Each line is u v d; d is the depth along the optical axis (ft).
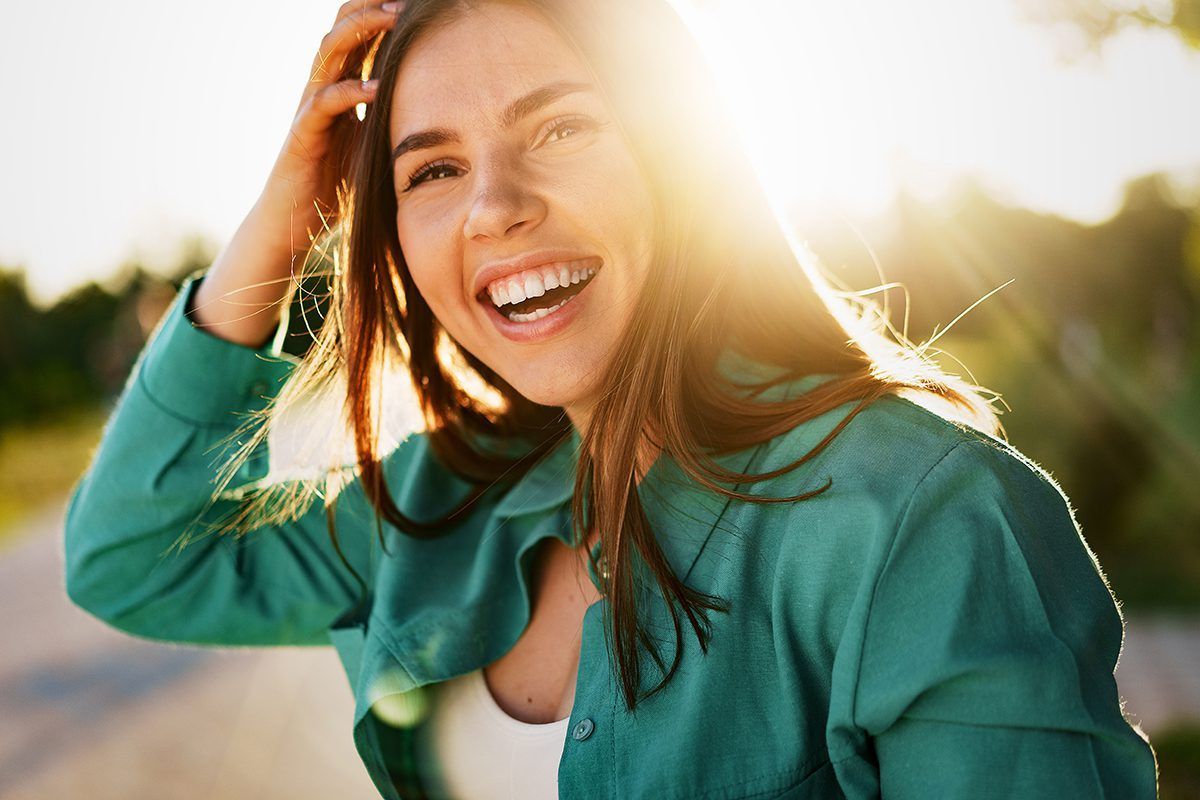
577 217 4.68
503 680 5.48
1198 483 28.37
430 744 5.50
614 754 4.51
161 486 6.47
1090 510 29.35
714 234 4.75
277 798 15.44
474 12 4.77
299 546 6.66
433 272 5.08
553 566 5.58
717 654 4.35
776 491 4.48
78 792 16.55
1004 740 3.71
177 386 6.40
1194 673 20.22
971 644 3.77
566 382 4.86
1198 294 31.27
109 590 6.67
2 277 94.89
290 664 24.50
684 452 4.62
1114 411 29.09
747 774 4.20
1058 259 32.04
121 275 109.40
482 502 6.21
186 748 18.40
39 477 66.95
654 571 4.55
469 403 6.21
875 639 3.95
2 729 20.52
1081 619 3.91
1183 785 13.88
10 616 31.45
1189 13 16.56
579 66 4.67
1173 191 32.76
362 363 5.72
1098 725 3.73
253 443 6.22
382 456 6.15
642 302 4.70
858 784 4.02
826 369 4.77
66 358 98.32
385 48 5.32
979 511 4.00
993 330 31.83
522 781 5.15
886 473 4.19
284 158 5.89
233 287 6.23
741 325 4.92
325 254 6.23
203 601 6.68
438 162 4.99
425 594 5.88
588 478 4.94
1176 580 26.84
